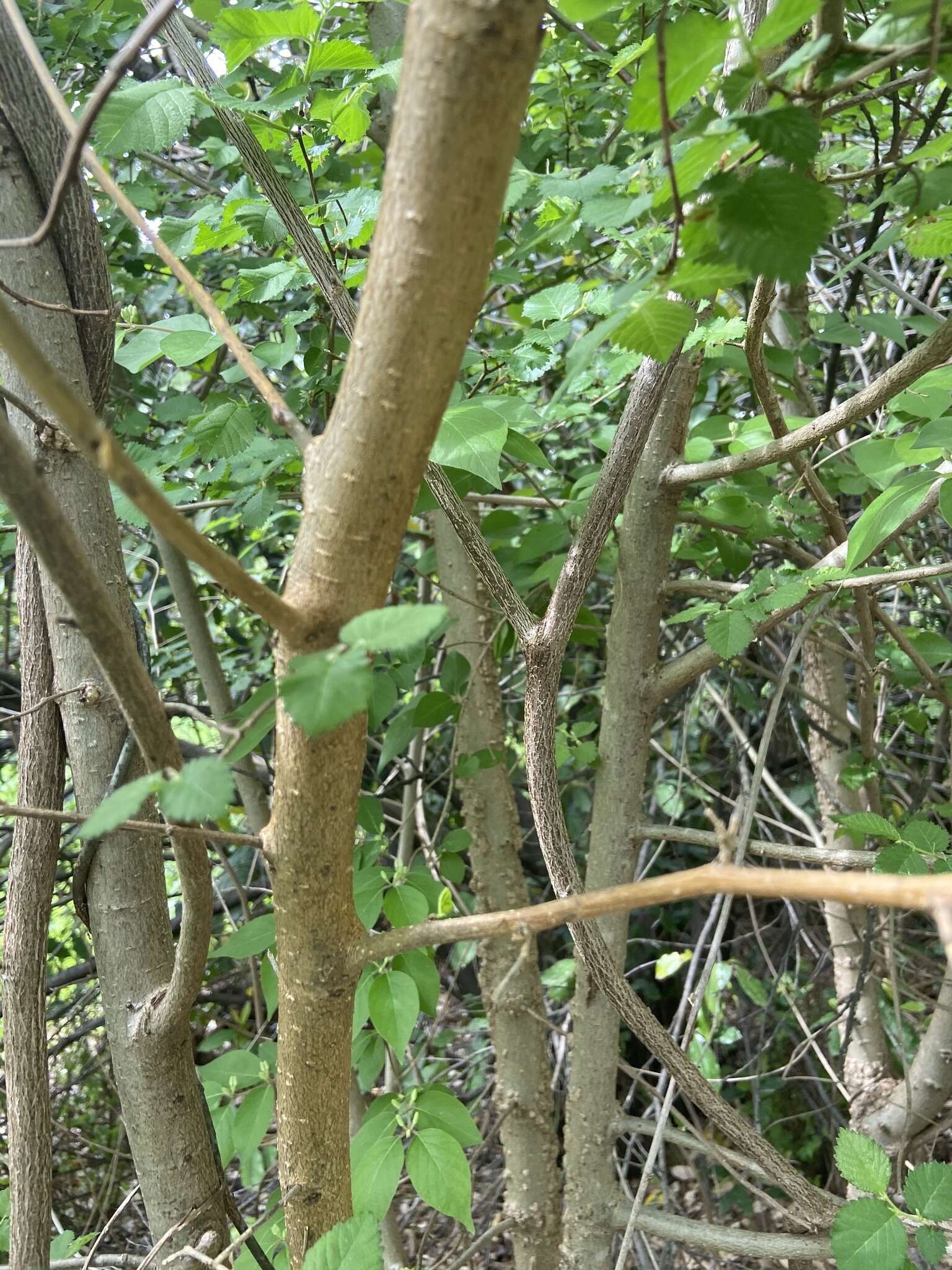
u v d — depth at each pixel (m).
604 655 2.62
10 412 0.99
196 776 0.47
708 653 1.46
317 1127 0.77
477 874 1.83
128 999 1.01
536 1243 1.75
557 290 1.32
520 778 2.71
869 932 1.55
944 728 1.92
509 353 1.36
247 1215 2.10
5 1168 1.69
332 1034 0.73
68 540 0.51
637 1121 1.54
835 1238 1.04
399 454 0.56
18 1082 1.04
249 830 2.08
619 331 0.61
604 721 1.53
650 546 1.45
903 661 1.75
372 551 0.59
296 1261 0.81
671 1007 2.72
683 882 0.50
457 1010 2.75
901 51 0.64
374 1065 1.56
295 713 0.45
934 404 1.23
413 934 0.69
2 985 1.11
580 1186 1.56
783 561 2.05
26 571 1.04
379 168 2.04
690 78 0.56
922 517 1.27
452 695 1.69
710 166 0.59
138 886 1.01
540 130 1.95
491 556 1.10
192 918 0.77
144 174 1.88
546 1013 1.82
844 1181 2.14
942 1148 2.18
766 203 0.55
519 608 1.10
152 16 0.62
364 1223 0.77
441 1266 1.82
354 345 0.55
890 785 2.24
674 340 0.62
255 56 1.64
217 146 1.28
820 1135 2.25
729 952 2.56
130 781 1.00
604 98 1.78
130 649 0.57
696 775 2.53
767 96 0.88
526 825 2.83
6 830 1.89
